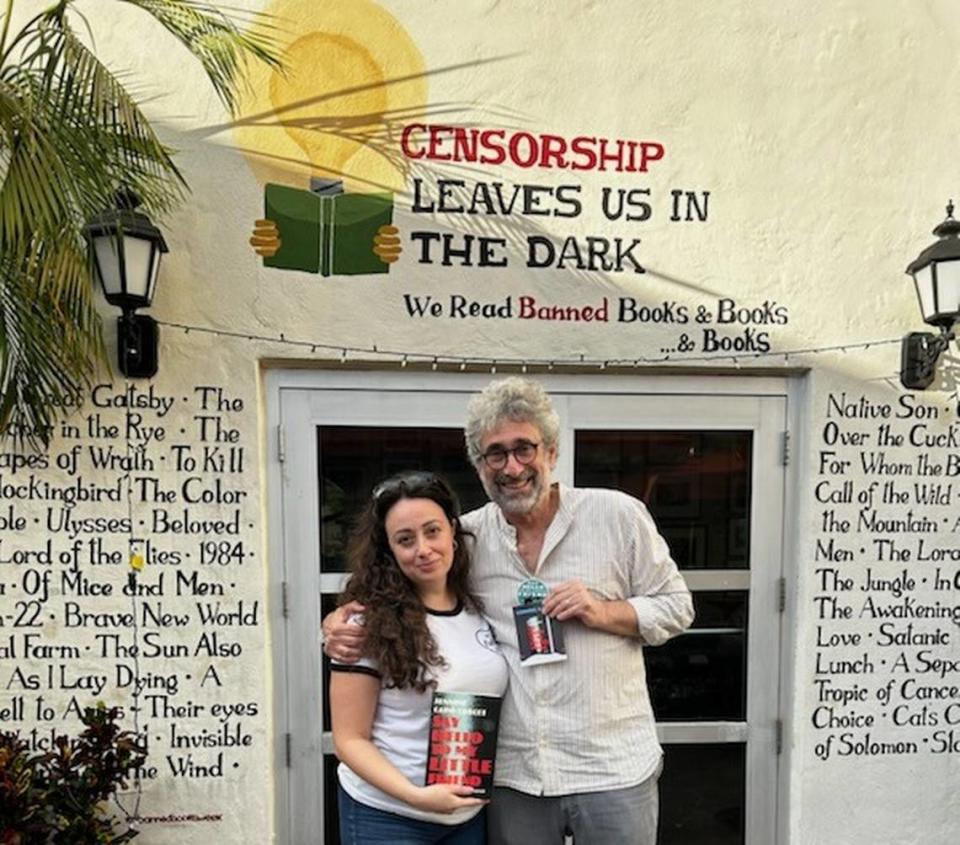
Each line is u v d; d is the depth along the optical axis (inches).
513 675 74.3
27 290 84.2
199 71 100.6
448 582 74.5
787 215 107.6
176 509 102.0
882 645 110.7
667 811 114.7
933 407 109.6
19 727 101.1
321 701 107.4
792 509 112.3
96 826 89.7
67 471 100.3
